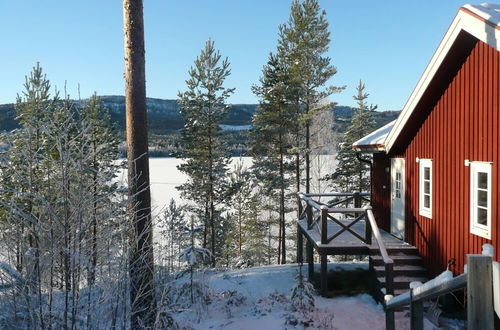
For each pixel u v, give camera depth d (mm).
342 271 12328
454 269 8508
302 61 21875
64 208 4793
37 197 4598
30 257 4523
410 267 9805
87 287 5164
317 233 11523
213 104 21828
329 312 8789
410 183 10859
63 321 4828
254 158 23203
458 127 8484
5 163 4621
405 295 4555
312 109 21625
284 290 11133
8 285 4605
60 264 4855
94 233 5164
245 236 27250
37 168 4902
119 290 5332
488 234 7359
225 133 22906
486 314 2506
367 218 9992
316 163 32719
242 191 26234
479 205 7812
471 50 7988
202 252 10398
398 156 11727
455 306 8312
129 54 6719
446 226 8867
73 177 4973
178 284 11070
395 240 11258
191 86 21766
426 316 8102
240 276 12828
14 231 4656
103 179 5176
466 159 8148
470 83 8031
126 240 5398
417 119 10203
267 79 21859
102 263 5125
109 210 5223
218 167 22203
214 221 23172
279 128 21578
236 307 9781
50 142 5090
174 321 7727
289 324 8078
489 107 7375
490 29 6633
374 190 13766
